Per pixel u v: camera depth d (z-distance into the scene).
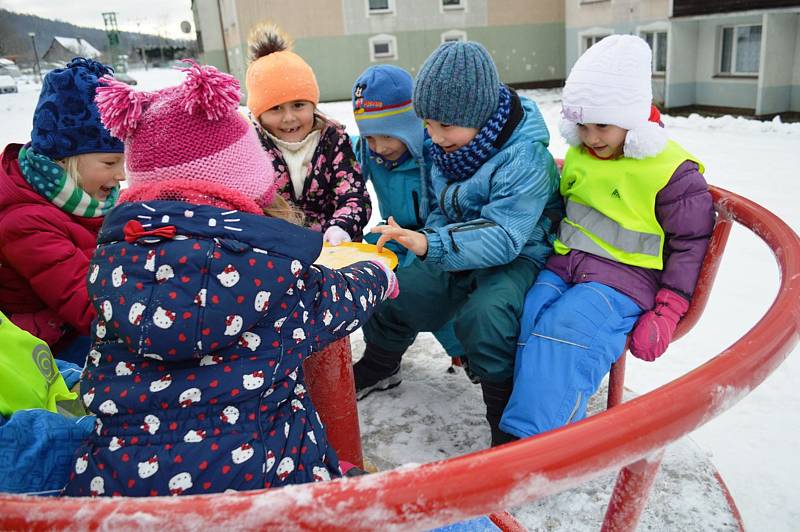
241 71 17.89
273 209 1.35
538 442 0.66
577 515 1.82
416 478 0.62
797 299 1.00
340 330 1.29
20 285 2.00
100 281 1.08
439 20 18.17
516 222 1.94
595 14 15.23
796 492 2.05
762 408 2.51
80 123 1.93
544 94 17.12
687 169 1.85
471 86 1.94
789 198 5.37
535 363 1.76
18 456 1.14
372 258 1.78
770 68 10.80
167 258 1.06
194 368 1.09
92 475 1.05
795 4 10.02
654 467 0.81
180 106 1.18
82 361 2.11
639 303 1.84
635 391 2.64
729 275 3.85
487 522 1.33
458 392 2.53
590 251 1.95
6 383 1.34
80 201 1.99
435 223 2.31
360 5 17.62
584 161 2.03
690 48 12.34
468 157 2.06
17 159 2.02
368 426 2.32
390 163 2.45
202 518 0.60
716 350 3.00
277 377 1.15
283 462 1.11
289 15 17.38
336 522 0.60
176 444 1.06
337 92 18.14
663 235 1.88
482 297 1.94
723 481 1.98
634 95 1.83
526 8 18.56
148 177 1.21
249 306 1.09
